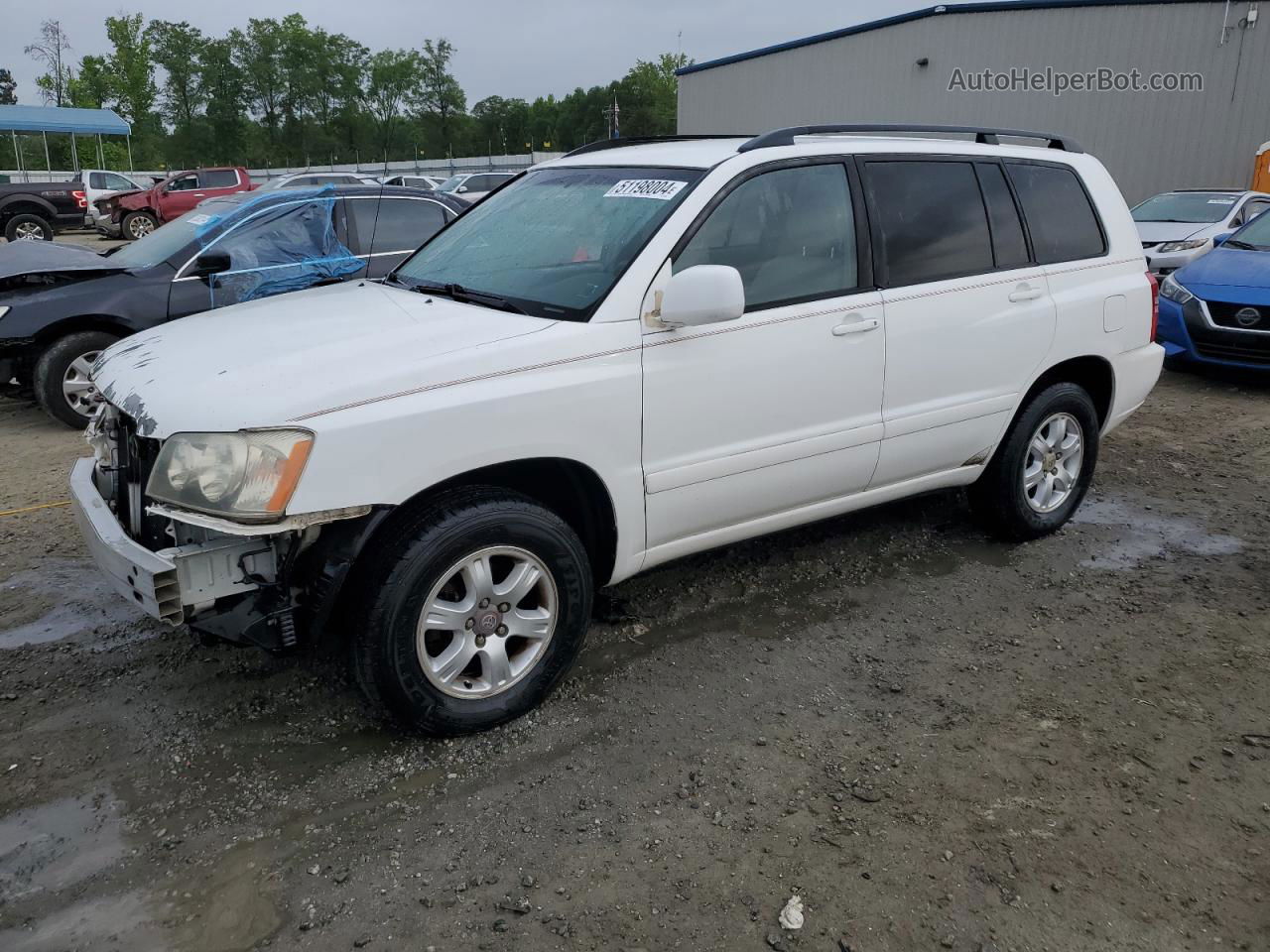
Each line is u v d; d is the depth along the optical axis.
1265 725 3.20
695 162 3.56
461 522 2.90
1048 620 3.98
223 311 3.67
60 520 5.11
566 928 2.34
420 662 2.92
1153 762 3.00
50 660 3.62
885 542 4.77
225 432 2.62
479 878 2.51
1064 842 2.64
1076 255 4.60
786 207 3.62
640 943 2.29
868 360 3.77
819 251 3.69
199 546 2.66
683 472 3.38
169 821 2.73
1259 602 4.13
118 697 3.37
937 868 2.54
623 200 3.54
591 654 3.68
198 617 2.71
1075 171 4.71
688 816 2.75
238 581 2.72
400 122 104.38
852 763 3.00
